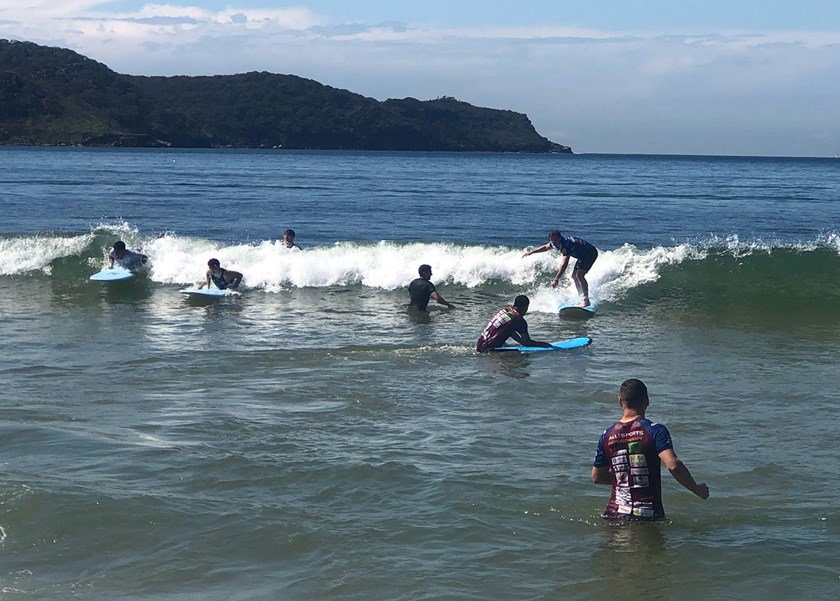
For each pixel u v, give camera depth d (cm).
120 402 1016
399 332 1459
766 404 1026
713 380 1143
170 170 7250
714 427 936
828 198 4581
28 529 656
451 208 3684
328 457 823
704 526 675
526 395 1063
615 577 590
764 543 643
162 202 3859
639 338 1424
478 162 11562
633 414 684
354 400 1033
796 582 582
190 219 3123
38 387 1084
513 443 874
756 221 3256
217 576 591
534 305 1705
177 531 658
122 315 1600
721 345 1367
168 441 866
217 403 1013
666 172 8662
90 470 779
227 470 785
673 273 1823
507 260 1906
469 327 1506
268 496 727
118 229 2227
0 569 599
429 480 765
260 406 1002
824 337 1428
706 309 1650
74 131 19012
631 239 2648
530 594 568
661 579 588
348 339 1396
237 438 879
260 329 1476
